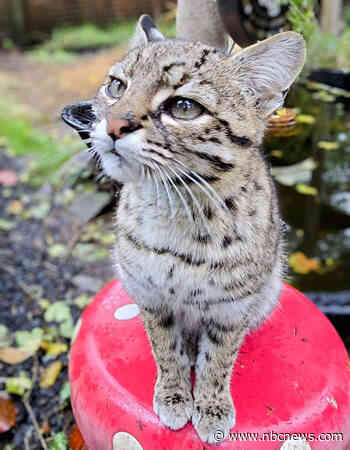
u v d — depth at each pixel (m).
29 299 0.77
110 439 0.40
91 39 2.24
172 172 0.33
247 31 0.48
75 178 0.76
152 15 2.23
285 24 0.49
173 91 0.33
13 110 1.40
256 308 0.41
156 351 0.41
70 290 0.79
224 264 0.35
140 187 0.35
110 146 0.33
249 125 0.35
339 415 0.40
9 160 1.19
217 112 0.33
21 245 0.90
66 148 1.08
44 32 2.39
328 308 0.65
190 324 0.42
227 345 0.39
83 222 0.93
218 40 0.53
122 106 0.32
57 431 0.57
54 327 0.72
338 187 0.88
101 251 0.89
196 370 0.41
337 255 0.77
